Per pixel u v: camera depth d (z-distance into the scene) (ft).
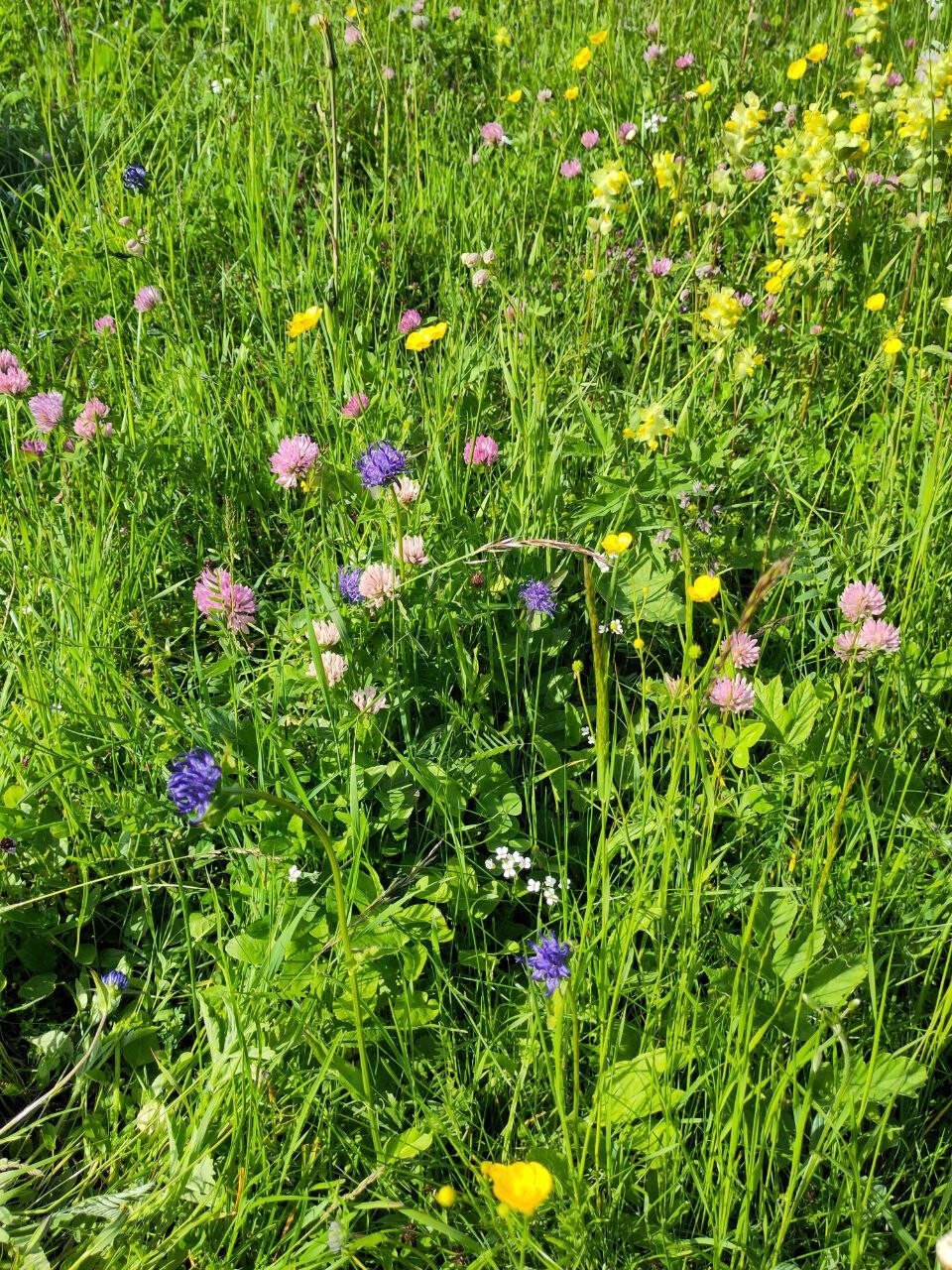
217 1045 2.10
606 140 4.54
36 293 3.86
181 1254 1.97
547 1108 2.12
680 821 2.32
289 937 2.10
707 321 3.31
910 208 3.90
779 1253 1.97
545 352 3.49
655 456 2.97
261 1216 1.99
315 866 2.37
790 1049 2.02
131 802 2.47
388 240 4.04
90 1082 2.24
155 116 4.51
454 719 2.60
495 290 3.73
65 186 4.41
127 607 2.86
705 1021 2.09
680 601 2.78
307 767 2.47
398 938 2.22
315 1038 2.02
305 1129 2.09
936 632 2.75
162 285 3.67
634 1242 1.95
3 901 2.40
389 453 2.56
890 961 2.04
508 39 5.04
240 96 4.68
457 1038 2.22
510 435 3.26
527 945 2.31
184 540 3.14
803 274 3.43
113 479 3.05
